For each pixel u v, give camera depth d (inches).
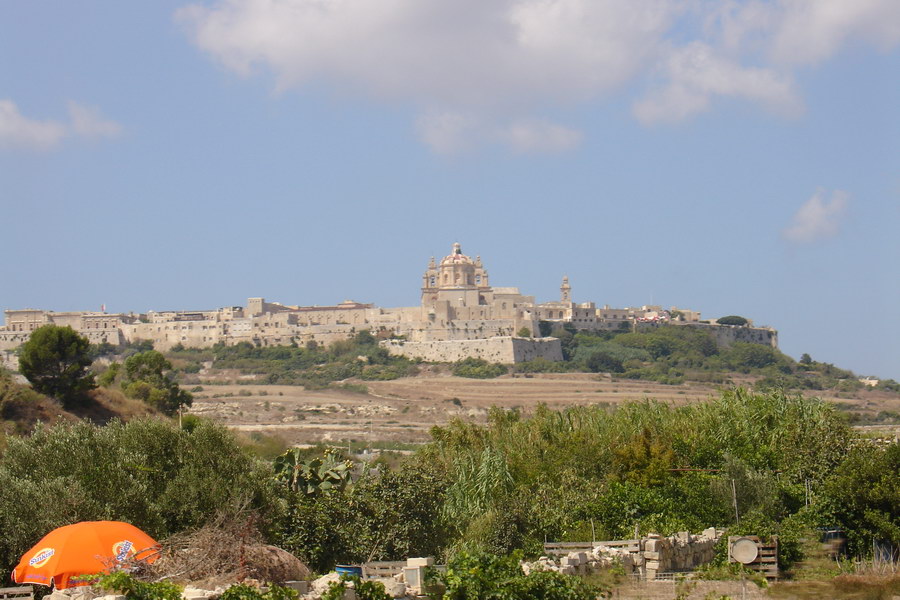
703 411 5369.1
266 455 6200.8
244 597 2052.2
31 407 7209.6
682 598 2736.2
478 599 2349.9
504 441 5172.2
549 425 5319.9
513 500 3922.2
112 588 2015.3
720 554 3383.4
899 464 3929.6
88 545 2311.8
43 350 7819.9
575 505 4015.8
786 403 5275.6
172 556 2417.6
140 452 3262.8
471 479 4192.9
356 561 3341.5
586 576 2910.9
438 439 5452.8
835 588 3070.9
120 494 2977.4
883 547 3745.1
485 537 3710.6
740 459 4389.8
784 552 3503.9
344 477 3622.0
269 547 2581.2
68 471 3085.6
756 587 3043.8
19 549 2738.7
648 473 4505.4
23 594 2282.2
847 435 4736.7
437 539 3715.6
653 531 3511.3
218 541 2469.2
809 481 4362.7
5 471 2930.6
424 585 2388.0
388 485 3654.0
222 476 3191.4
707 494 4082.2
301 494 3420.3
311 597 2156.7
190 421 7027.6
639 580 2987.2
